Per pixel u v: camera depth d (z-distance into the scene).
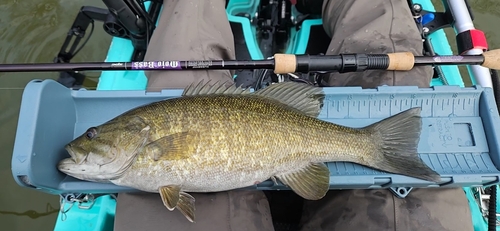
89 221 0.52
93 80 0.79
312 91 0.46
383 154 0.45
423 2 0.70
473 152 0.47
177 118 0.41
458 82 0.64
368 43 0.53
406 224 0.44
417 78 0.51
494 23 0.93
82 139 0.42
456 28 0.61
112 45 0.67
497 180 0.44
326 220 0.47
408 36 0.53
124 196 0.45
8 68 0.47
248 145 0.42
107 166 0.41
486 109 0.47
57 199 0.77
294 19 0.74
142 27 0.62
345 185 0.44
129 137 0.41
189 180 0.41
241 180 0.42
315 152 0.44
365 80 0.52
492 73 0.57
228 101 0.42
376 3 0.56
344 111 0.49
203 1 0.56
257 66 0.48
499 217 0.54
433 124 0.48
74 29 0.67
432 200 0.45
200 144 0.41
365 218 0.45
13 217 0.76
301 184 0.43
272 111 0.43
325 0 0.64
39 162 0.40
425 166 0.44
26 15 0.94
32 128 0.39
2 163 0.80
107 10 0.64
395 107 0.49
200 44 0.52
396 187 0.45
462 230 0.44
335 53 0.56
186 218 0.44
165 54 0.51
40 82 0.41
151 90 0.50
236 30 0.71
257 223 0.46
